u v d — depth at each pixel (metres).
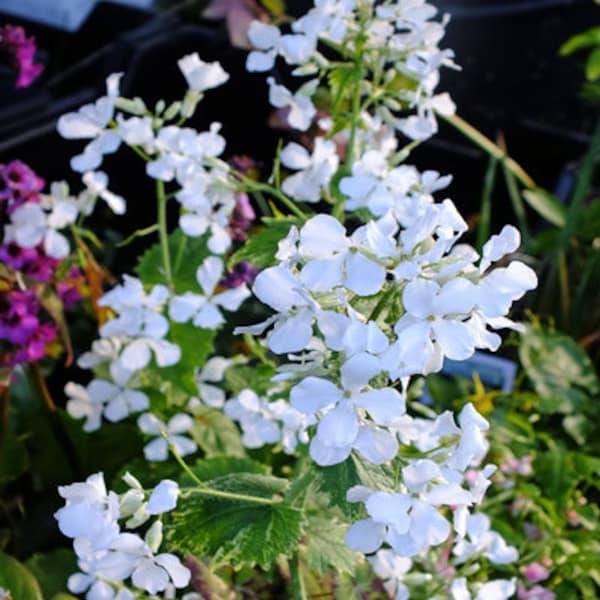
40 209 0.37
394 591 0.32
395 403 0.20
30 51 0.41
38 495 0.43
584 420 0.49
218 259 0.36
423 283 0.20
